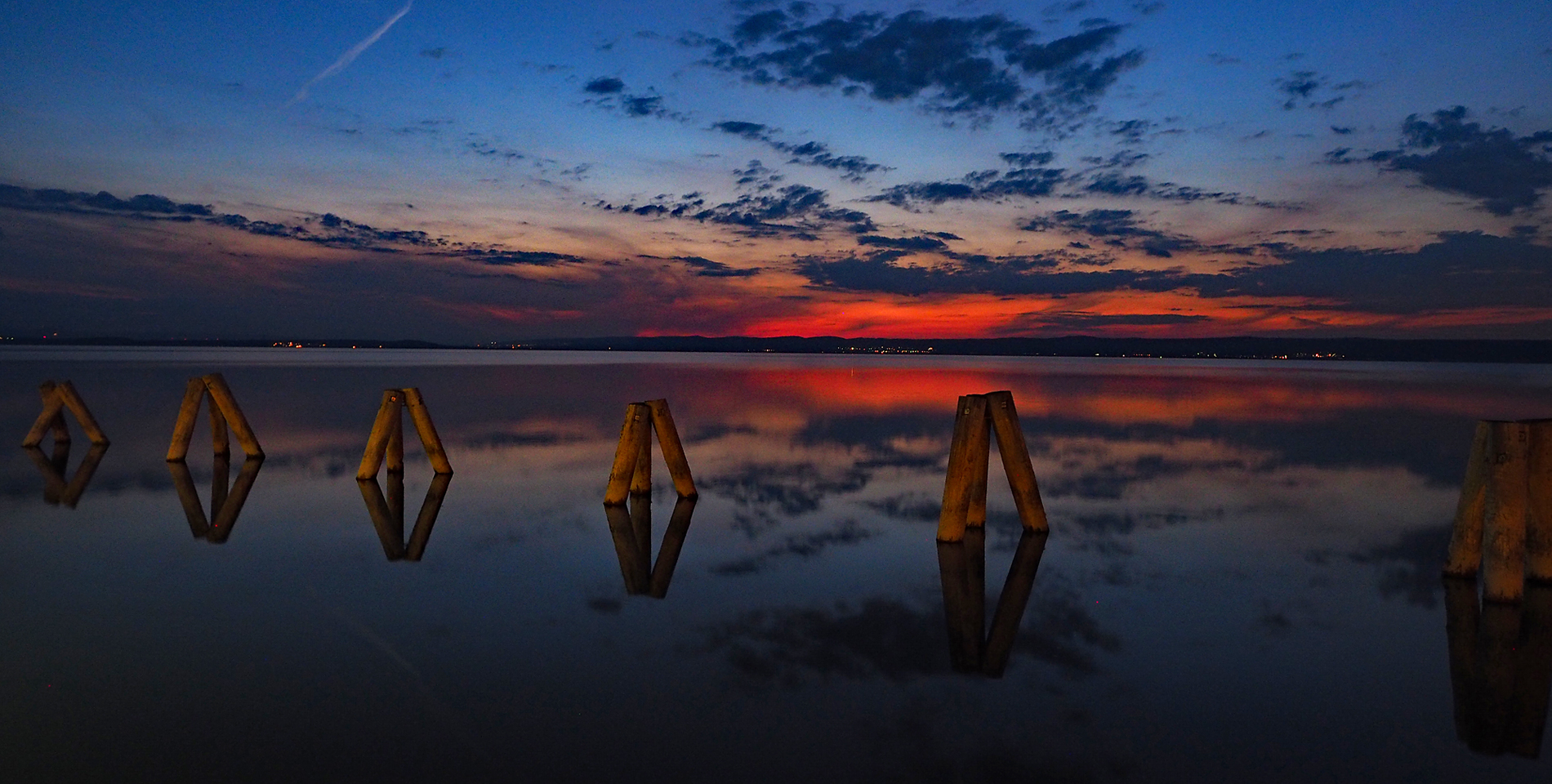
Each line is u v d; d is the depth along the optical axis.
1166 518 11.13
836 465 16.05
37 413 25.12
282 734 4.83
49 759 4.52
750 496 12.70
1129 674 5.84
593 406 29.73
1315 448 18.89
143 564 8.48
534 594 7.61
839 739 4.86
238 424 15.66
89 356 96.56
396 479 13.91
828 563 8.78
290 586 7.73
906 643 6.42
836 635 6.57
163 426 21.62
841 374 64.81
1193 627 6.79
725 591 7.72
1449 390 44.75
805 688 5.56
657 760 4.59
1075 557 9.04
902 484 13.82
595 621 6.87
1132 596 7.64
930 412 28.02
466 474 14.41
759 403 32.47
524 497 12.40
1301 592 7.75
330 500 12.02
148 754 4.58
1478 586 7.91
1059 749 4.76
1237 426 23.62
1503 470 7.13
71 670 5.71
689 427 23.08
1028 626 6.79
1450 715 5.22
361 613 6.99
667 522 10.76
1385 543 9.71
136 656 5.98
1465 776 4.53
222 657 6.00
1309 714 5.23
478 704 5.26
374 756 4.60
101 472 14.30
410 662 5.93
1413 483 14.14
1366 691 5.57
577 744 4.77
